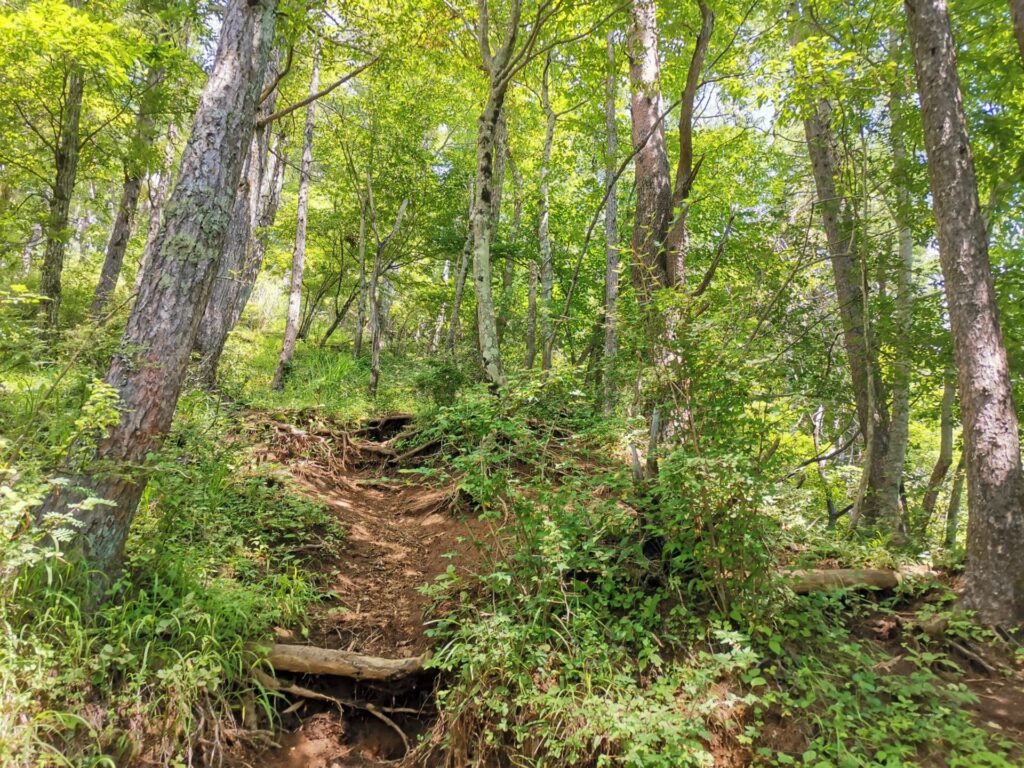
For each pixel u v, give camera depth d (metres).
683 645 3.71
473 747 3.35
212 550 4.33
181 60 8.36
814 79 6.39
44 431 3.86
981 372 4.34
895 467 6.81
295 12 6.80
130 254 18.42
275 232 13.62
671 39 7.96
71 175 9.82
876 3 7.04
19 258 8.56
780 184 10.34
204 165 3.85
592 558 4.18
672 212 7.13
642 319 4.43
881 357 7.02
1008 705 3.41
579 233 13.97
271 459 7.00
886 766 2.82
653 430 4.50
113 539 3.50
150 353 3.63
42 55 8.16
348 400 9.30
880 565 4.61
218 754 3.18
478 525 5.66
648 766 2.91
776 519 4.16
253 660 3.64
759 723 3.22
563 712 3.23
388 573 5.17
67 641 3.08
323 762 3.43
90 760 2.76
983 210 6.18
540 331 13.17
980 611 4.05
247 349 13.21
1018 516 4.11
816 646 3.78
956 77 4.71
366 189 11.64
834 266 7.46
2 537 2.82
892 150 7.46
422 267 15.53
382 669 3.78
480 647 3.53
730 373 3.97
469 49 9.34
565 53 9.44
